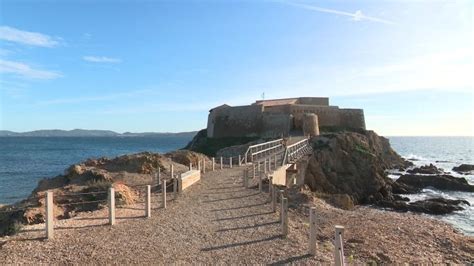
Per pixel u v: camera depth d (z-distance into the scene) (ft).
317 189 140.46
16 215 54.24
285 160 97.91
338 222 46.44
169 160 99.91
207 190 64.08
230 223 41.50
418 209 116.78
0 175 183.52
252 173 82.94
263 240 35.06
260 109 239.71
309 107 241.76
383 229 43.55
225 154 151.02
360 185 152.46
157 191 65.72
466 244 39.68
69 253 30.42
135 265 28.19
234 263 28.81
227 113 253.65
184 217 44.34
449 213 113.09
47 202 34.47
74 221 42.09
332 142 165.48
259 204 52.37
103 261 28.84
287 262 29.14
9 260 28.32
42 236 35.14
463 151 496.23
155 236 35.91
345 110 253.24
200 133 285.43
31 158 281.95
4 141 618.03
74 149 401.29
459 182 164.76
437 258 34.50
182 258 29.81
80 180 77.41
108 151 371.35
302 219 46.75
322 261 29.55
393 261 32.48
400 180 174.29
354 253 33.55
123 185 64.28
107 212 47.73
